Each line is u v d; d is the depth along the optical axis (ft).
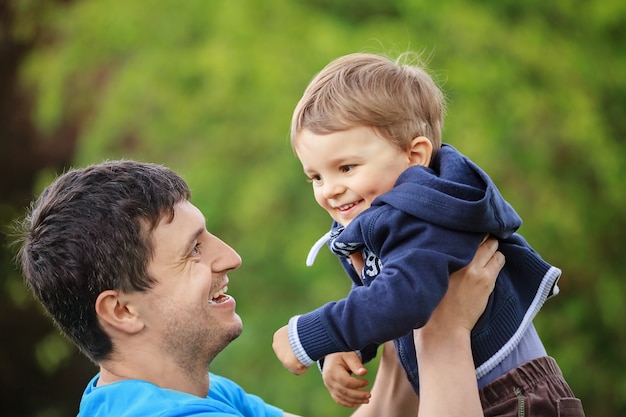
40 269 9.02
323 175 9.25
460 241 8.60
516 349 9.26
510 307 9.21
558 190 27.53
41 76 32.86
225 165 26.13
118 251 8.80
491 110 25.91
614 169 28.30
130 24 29.25
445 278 8.44
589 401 29.66
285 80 25.68
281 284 25.73
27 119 36.09
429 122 9.43
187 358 9.21
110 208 8.88
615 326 29.58
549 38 28.60
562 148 27.91
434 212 8.53
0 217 38.04
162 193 9.09
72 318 9.07
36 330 39.11
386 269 8.49
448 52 26.32
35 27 34.96
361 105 9.02
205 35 28.14
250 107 26.00
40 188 34.76
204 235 9.48
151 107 28.02
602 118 29.76
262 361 25.52
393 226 8.59
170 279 9.00
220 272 9.45
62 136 35.42
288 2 26.99
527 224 26.40
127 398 8.73
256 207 24.80
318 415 24.86
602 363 29.68
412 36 25.89
